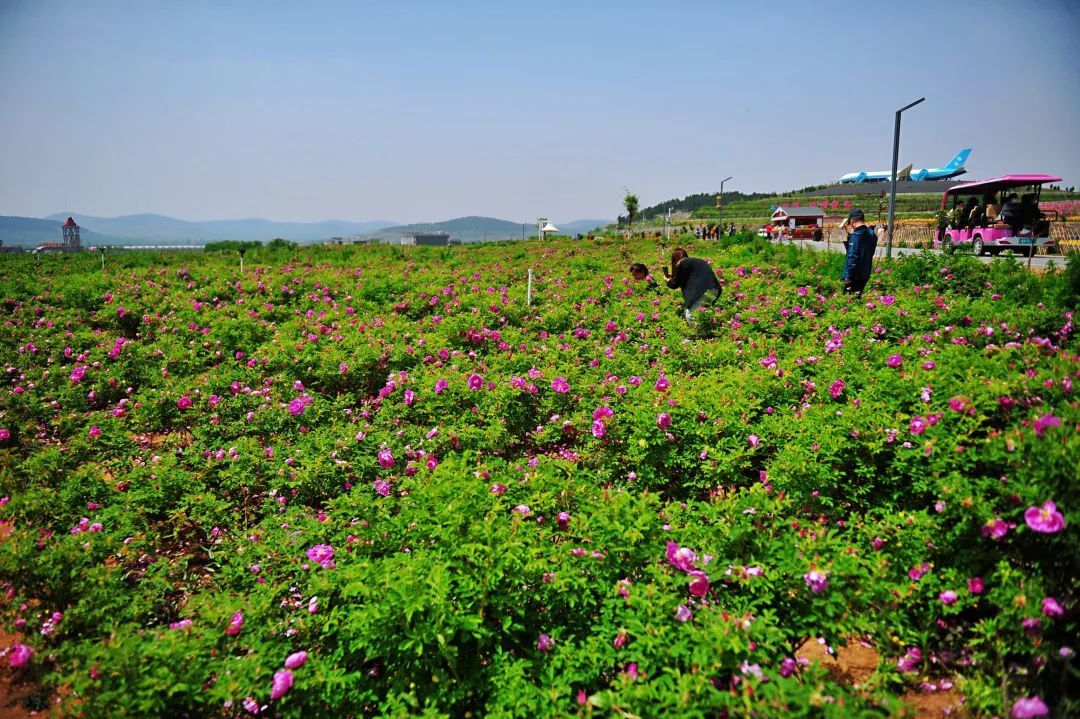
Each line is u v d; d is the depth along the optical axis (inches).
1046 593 112.8
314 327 398.6
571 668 112.6
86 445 228.5
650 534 134.3
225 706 114.5
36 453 237.1
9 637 145.2
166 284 621.6
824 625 118.3
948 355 212.4
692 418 194.9
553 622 126.7
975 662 116.5
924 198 3796.8
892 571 129.9
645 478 183.5
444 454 209.3
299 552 153.6
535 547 130.4
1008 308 319.0
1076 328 260.8
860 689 113.0
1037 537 119.6
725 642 106.5
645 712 98.6
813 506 158.2
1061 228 1014.4
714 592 126.6
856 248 394.3
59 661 133.4
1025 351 190.7
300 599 144.0
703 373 270.5
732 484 175.2
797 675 110.5
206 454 219.0
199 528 191.2
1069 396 147.2
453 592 120.9
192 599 143.2
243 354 365.1
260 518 194.1
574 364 296.4
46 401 291.1
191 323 421.7
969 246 621.3
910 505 154.9
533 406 242.5
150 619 147.6
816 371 250.2
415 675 117.8
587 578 129.0
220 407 261.7
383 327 389.4
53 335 407.8
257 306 493.7
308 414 249.3
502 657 118.0
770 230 2007.9
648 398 216.5
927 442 148.4
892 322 323.3
